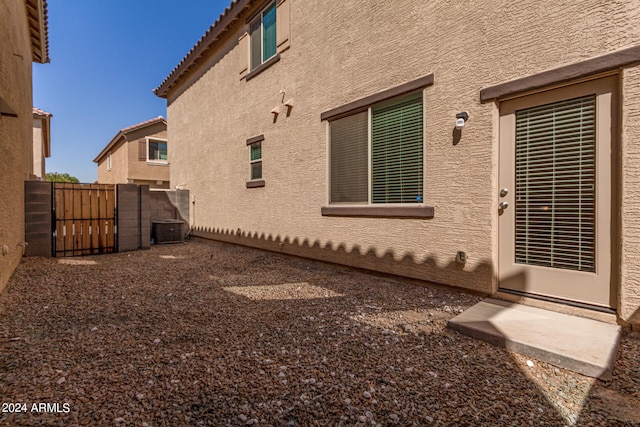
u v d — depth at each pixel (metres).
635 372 2.48
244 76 9.01
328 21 6.35
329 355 2.80
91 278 5.74
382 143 5.41
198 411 2.05
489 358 2.72
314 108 6.72
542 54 3.60
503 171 4.01
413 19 4.88
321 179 6.57
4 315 3.71
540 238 3.73
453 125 4.39
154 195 11.64
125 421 1.94
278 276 5.91
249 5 8.59
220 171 10.30
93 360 2.67
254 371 2.53
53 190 8.11
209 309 4.04
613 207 3.22
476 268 4.16
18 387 2.25
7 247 4.72
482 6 4.09
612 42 3.15
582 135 3.42
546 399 2.18
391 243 5.23
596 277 3.32
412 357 2.76
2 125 4.50
